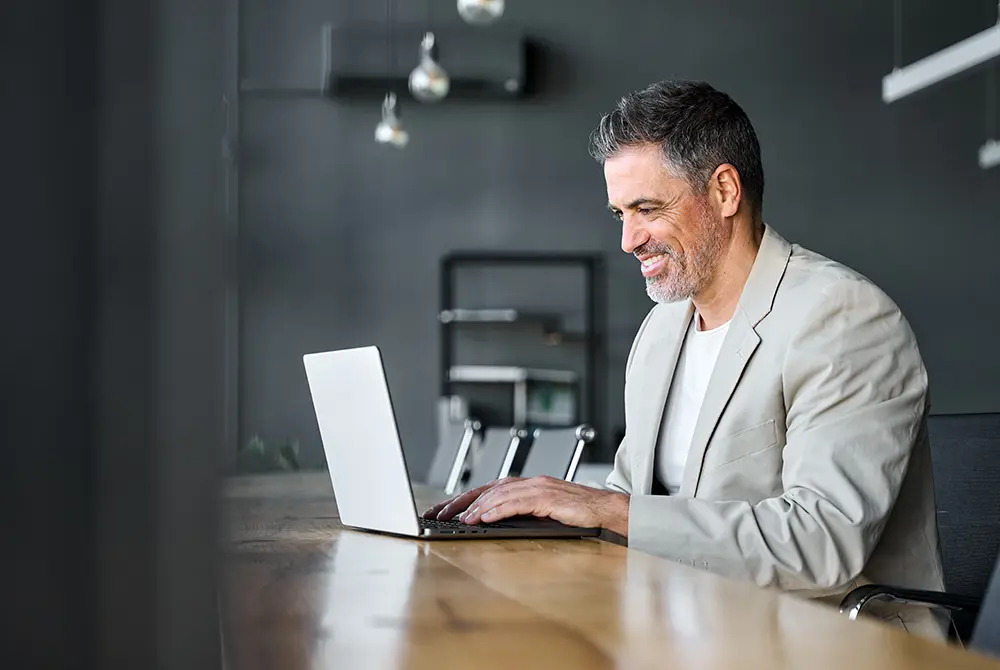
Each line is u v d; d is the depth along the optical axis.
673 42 9.39
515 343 9.37
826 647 0.76
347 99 9.24
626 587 1.09
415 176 9.29
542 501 1.69
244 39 9.13
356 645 0.76
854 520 1.63
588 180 9.34
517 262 9.39
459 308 9.40
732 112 2.05
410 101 9.28
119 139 0.23
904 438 1.76
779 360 1.88
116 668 0.24
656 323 2.25
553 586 1.10
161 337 0.24
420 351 9.25
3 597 0.22
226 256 0.25
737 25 9.40
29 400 0.22
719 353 1.96
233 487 0.29
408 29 8.84
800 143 9.35
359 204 9.24
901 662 0.71
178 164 0.24
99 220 0.23
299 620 0.88
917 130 9.36
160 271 0.24
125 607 0.24
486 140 9.33
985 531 2.00
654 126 2.01
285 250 9.16
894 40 9.39
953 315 9.32
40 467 0.22
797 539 1.60
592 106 9.37
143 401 0.23
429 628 0.84
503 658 0.72
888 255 9.33
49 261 0.22
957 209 9.34
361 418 1.75
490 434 4.30
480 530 1.66
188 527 0.25
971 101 9.37
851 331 1.83
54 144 0.22
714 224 2.04
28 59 0.22
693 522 1.63
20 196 0.22
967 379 9.29
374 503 1.75
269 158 9.17
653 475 2.16
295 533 1.76
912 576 1.88
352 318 9.20
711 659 0.72
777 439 1.88
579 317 9.40
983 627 0.91
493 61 8.81
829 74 9.39
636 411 2.20
